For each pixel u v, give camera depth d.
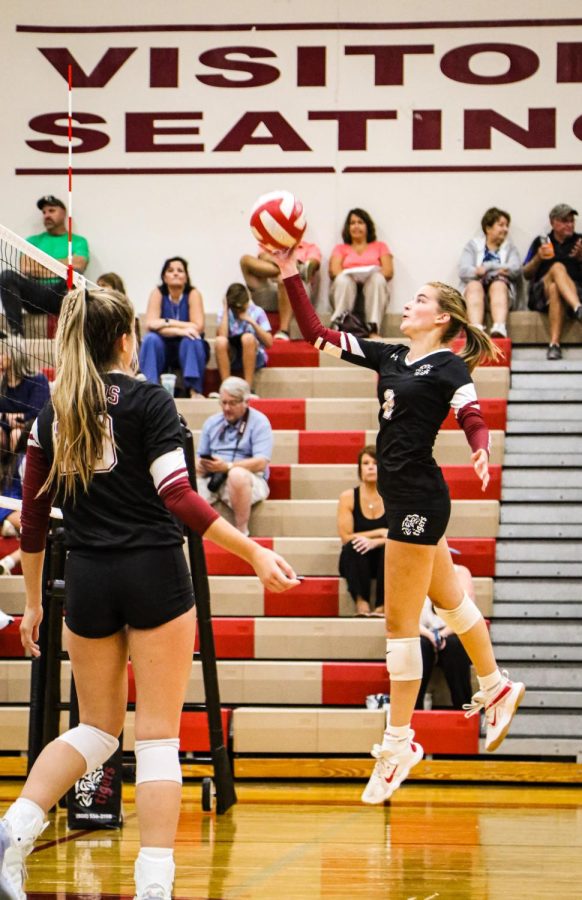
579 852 4.99
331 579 8.19
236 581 8.20
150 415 3.27
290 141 11.71
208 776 7.24
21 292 6.83
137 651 3.25
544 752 7.36
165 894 3.09
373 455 8.30
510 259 11.00
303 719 7.33
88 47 11.84
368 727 7.31
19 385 6.74
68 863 4.70
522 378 10.28
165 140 11.78
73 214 11.80
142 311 11.72
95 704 3.36
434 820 5.82
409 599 4.75
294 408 9.94
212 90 11.79
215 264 11.73
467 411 4.50
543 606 8.30
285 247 4.84
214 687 6.09
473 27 11.64
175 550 3.30
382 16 11.71
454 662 7.39
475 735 7.28
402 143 11.64
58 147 11.80
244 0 11.78
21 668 7.68
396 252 11.59
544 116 11.59
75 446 3.25
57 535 5.66
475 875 4.49
